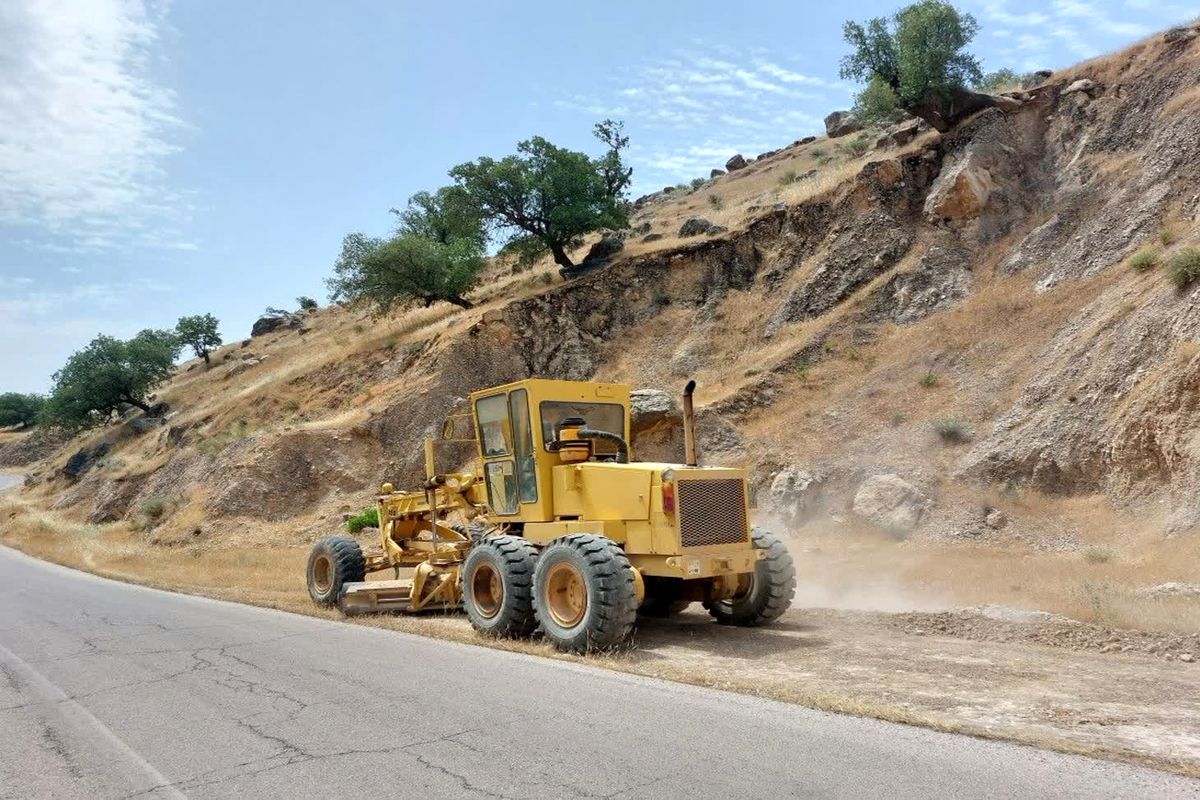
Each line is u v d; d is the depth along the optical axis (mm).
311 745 5684
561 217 37031
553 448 10367
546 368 31641
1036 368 21766
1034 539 17750
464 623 10836
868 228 29781
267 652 9148
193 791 4926
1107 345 20047
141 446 48531
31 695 7559
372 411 31656
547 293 33344
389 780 4922
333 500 29281
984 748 5184
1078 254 24344
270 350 64312
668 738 5508
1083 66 30547
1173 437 16922
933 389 23297
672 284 33344
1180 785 4512
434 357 32656
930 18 31000
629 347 31906
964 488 19969
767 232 33250
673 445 24703
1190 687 6750
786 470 22547
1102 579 12945
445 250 39562
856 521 20094
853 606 11938
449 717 6203
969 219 28234
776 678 7270
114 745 5902
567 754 5250
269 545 26500
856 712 6008
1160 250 21641
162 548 27938
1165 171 24031
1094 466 18562
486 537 10430
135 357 61000
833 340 27062
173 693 7387
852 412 23766
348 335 48000
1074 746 5129
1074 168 27375
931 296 26734
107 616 12688
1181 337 18094
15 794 4996
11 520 43000
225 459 32188
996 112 30000
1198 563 13523
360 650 9086
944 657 8125
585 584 8578
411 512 12984
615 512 9531
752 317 30531
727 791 4535
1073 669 7500
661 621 10875
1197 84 25781
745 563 9414
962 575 14188
